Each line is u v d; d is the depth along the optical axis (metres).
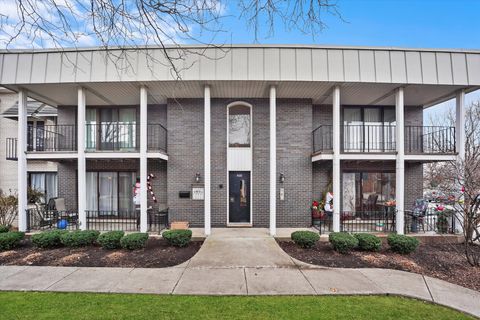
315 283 4.96
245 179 9.71
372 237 7.00
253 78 7.87
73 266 5.87
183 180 9.48
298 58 7.96
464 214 6.96
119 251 6.84
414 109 10.52
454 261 6.29
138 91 8.84
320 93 9.09
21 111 8.54
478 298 4.46
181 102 9.60
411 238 6.86
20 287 4.76
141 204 8.26
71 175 10.20
